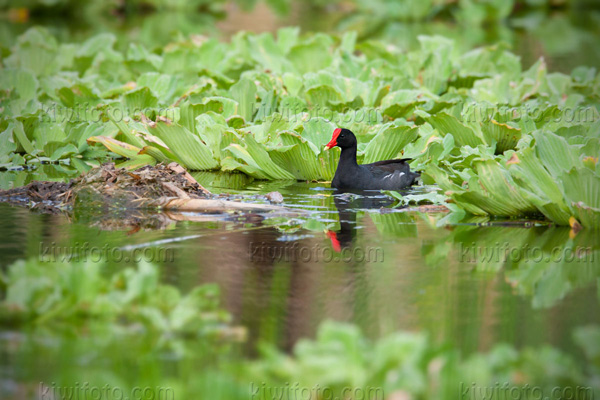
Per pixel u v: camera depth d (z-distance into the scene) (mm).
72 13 45531
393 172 15102
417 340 6203
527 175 11844
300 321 7699
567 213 11562
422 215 12609
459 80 22141
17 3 43188
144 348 6922
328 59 23875
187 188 13617
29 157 16719
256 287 8695
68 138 16938
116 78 21766
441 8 47375
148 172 13430
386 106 18859
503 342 7242
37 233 10977
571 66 27516
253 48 24047
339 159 15172
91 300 7355
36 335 7066
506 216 12391
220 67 23406
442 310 8062
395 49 25812
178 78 21125
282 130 16781
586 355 6973
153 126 15602
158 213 12445
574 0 51875
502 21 44875
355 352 6254
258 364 6473
